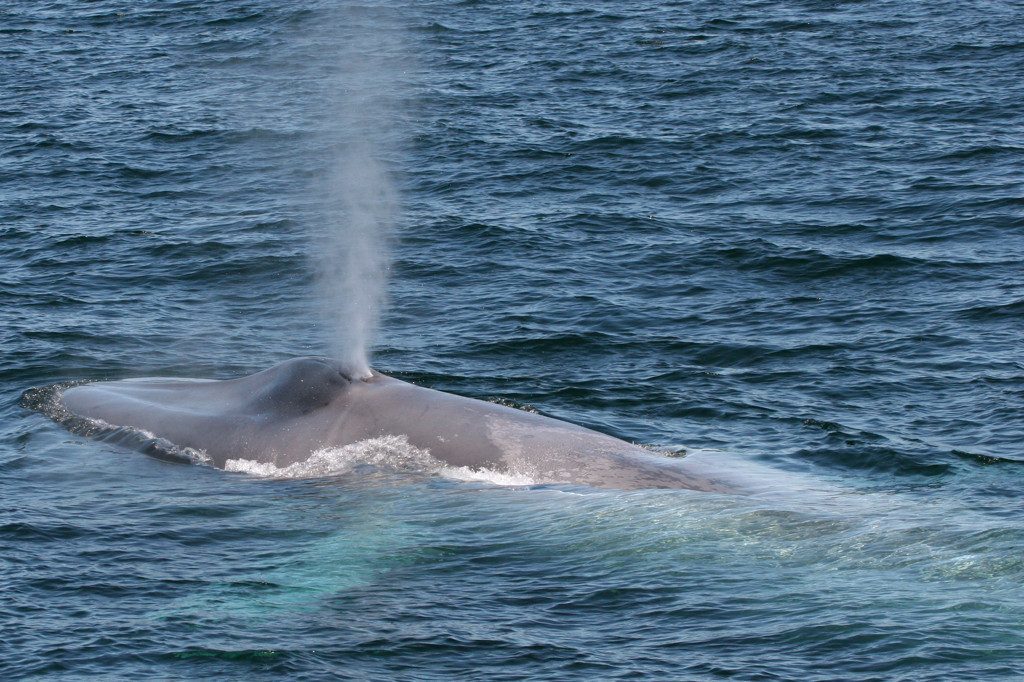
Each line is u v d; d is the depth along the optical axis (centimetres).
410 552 6612
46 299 11738
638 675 5450
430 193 15862
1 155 17738
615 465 7562
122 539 6825
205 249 13412
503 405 8406
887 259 12769
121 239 13775
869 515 6831
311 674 5497
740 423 8781
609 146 18050
